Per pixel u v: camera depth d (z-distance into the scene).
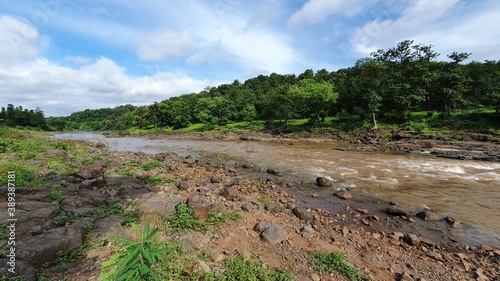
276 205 8.57
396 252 5.96
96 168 12.24
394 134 33.44
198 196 7.82
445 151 22.22
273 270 4.70
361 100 48.78
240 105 74.69
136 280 2.65
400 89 40.84
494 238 6.83
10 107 80.75
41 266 4.03
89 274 3.99
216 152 25.09
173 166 15.45
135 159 16.89
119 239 2.88
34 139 25.61
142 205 7.07
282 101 53.28
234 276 4.26
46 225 5.15
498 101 32.75
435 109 44.38
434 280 4.86
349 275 4.67
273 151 25.25
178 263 4.32
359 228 7.32
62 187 8.59
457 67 39.12
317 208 9.00
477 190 10.91
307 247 5.79
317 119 49.78
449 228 7.44
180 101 85.56
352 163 17.70
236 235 6.04
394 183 12.22
